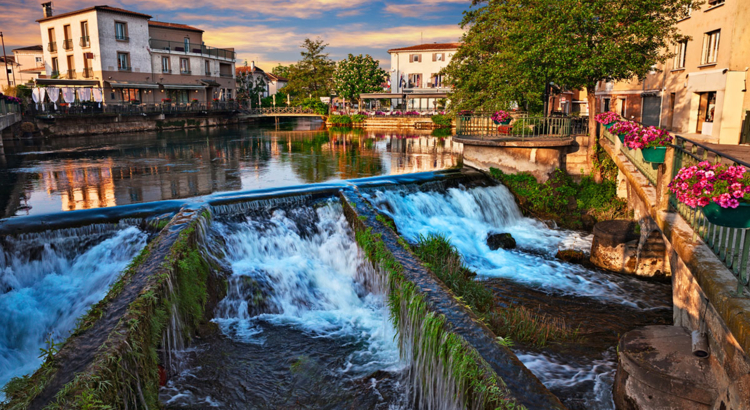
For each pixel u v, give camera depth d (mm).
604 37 17219
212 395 6781
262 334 8773
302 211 12977
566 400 6742
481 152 18906
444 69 32938
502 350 5836
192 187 15742
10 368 8117
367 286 10281
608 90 39344
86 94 45406
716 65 23234
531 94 24625
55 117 39875
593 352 8141
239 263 10672
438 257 11773
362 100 73375
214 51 65562
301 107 71750
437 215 15320
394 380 7211
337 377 7348
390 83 73188
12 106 34688
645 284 11508
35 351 8562
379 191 14820
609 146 16469
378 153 26516
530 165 18188
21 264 9852
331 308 10133
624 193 16781
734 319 4535
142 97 54750
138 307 6438
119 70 51812
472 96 30688
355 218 11773
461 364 5414
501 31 25844
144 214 11367
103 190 15367
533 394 5016
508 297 10625
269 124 63094
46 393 4949
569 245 14508
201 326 8383
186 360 7469
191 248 9078
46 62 55188
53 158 24062
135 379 5664
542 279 11789
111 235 10836
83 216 11234
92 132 43250
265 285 10016
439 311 6746
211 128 53469
